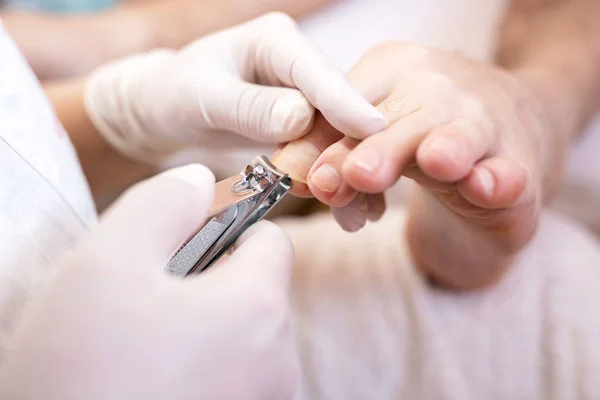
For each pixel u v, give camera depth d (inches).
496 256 13.3
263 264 10.2
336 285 15.1
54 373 8.8
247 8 26.0
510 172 10.7
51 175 11.8
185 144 15.8
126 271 9.2
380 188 10.5
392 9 24.4
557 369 14.1
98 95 16.1
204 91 13.5
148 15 24.8
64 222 11.8
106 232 9.4
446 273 14.6
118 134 16.6
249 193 10.7
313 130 12.1
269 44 13.2
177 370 9.0
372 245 15.8
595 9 26.1
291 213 22.4
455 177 10.6
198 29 25.3
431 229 13.9
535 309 14.8
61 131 12.8
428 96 12.0
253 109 12.7
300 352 14.4
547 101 17.7
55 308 9.0
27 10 25.6
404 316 14.6
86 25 23.7
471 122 11.3
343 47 23.7
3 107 11.4
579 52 22.3
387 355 14.3
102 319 9.0
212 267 11.0
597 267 15.5
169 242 9.8
